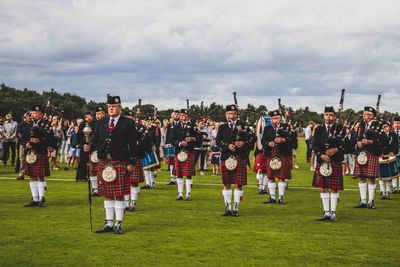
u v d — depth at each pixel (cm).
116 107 719
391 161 1109
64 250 601
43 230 711
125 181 713
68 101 4069
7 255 575
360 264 556
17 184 1253
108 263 548
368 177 980
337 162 823
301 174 1702
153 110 1452
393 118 1200
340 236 697
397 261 570
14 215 828
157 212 884
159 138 1449
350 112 891
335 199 822
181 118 1088
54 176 1480
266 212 898
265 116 1207
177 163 1054
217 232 713
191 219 816
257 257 580
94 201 993
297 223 791
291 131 1034
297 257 582
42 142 920
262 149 1166
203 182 1405
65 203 964
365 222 809
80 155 1344
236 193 862
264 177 1192
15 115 3994
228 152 855
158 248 617
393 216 872
